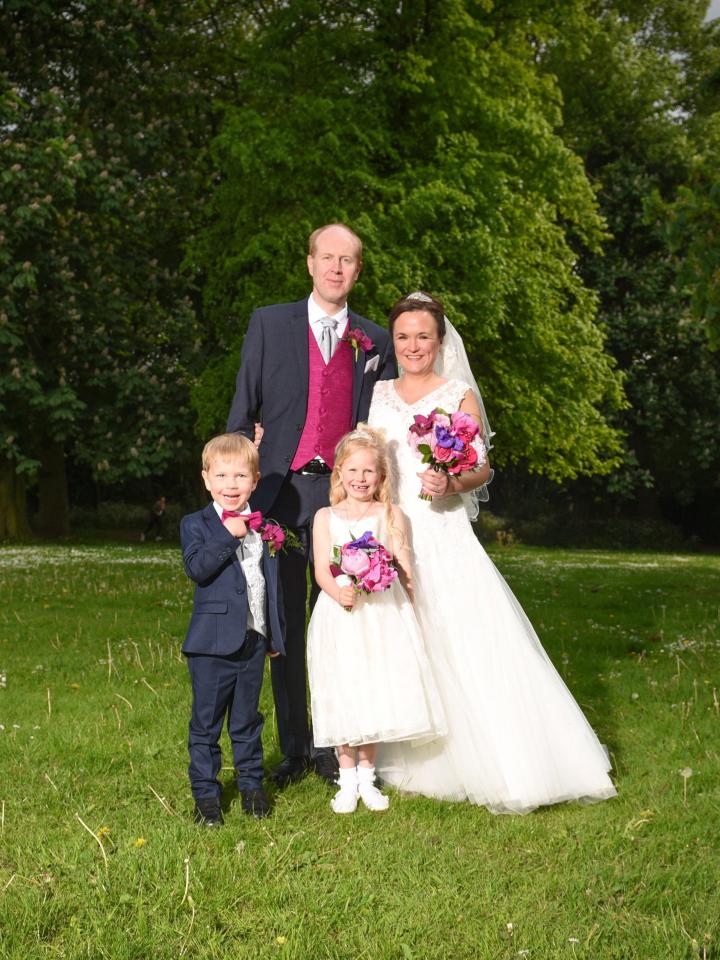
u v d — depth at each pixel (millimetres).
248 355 4043
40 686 5504
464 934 2590
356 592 3580
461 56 15758
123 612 8414
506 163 16359
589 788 3639
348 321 4137
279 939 2512
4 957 2420
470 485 3912
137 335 17531
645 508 30297
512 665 3734
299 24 15930
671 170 25312
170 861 2969
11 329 15219
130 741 4312
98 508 30484
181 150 17422
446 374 4215
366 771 3689
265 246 14812
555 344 17766
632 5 27031
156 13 16781
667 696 5320
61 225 16000
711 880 2912
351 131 14914
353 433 3822
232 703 3520
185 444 17781
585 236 19266
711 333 7457
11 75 16156
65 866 2951
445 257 15375
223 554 3348
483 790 3578
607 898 2814
